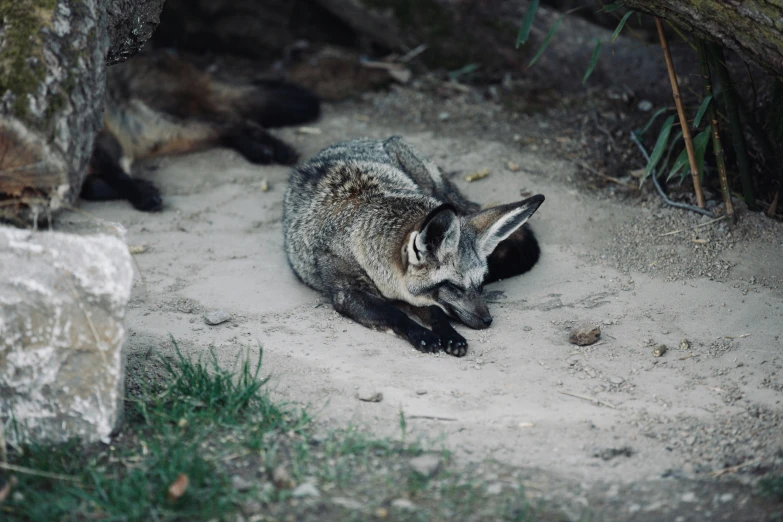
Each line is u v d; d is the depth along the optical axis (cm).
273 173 1075
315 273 801
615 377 637
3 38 510
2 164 489
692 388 619
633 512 471
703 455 530
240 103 1141
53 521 459
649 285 791
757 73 936
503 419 578
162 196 1009
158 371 633
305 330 725
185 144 1125
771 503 470
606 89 1170
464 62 1279
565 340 702
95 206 982
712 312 735
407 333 707
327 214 800
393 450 530
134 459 511
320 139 1148
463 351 682
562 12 1255
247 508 469
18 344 502
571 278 816
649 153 1021
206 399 579
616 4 790
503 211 748
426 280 729
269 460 510
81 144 524
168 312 746
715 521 459
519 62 1241
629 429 564
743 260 812
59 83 506
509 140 1108
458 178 1020
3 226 495
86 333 505
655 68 1104
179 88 1107
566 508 474
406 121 1185
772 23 588
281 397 604
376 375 644
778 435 545
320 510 467
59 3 521
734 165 946
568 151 1068
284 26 1377
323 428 561
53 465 500
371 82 1277
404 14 1269
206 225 941
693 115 981
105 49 562
